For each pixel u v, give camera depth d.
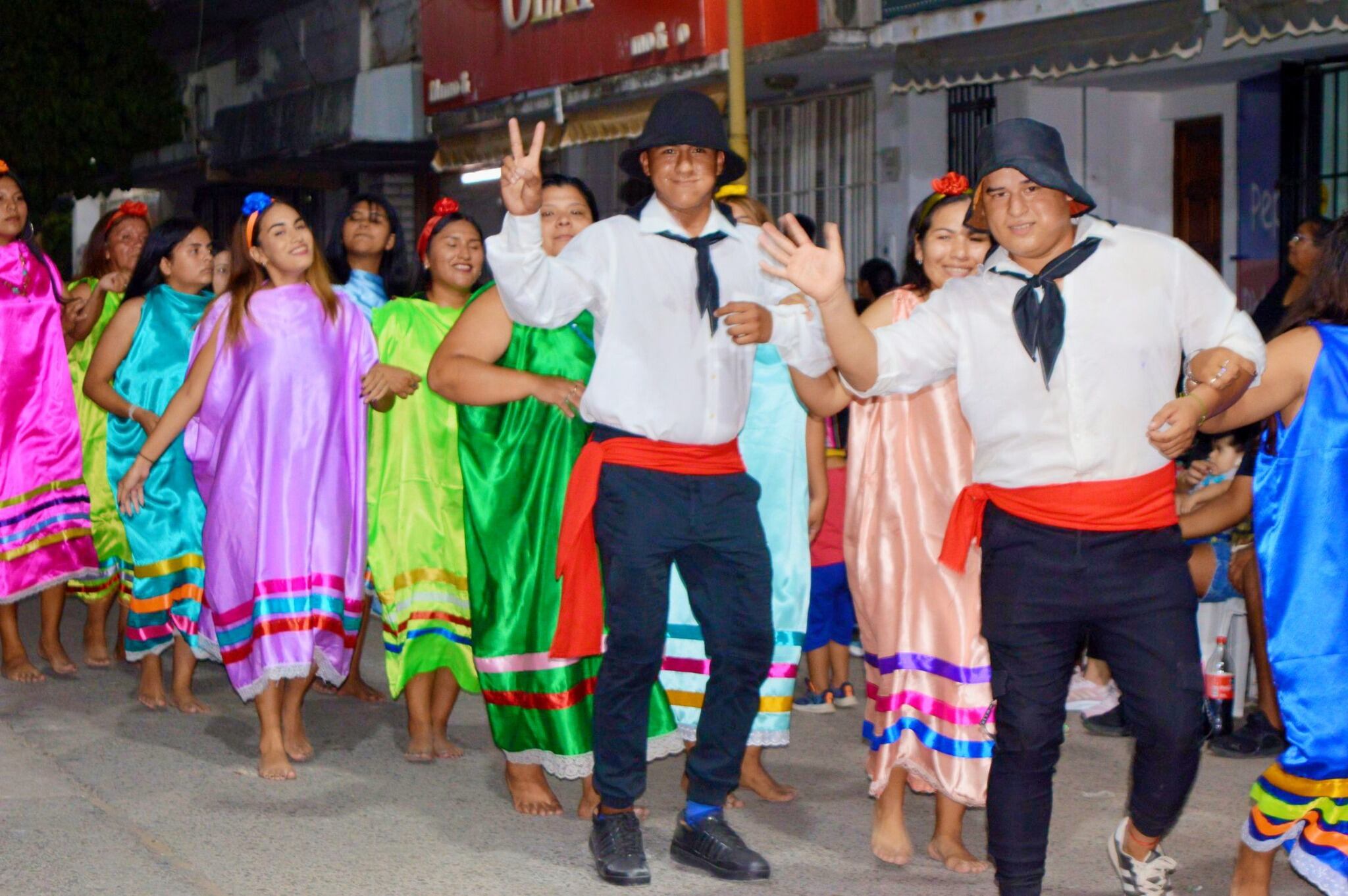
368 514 5.75
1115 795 5.44
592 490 4.37
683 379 4.30
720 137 4.28
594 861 4.66
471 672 5.67
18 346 6.98
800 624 5.17
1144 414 3.72
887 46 9.91
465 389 4.58
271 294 5.61
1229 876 4.59
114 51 17.64
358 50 16.88
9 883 4.37
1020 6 8.80
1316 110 9.02
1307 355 3.99
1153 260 3.75
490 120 14.09
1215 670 6.05
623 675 4.41
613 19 12.20
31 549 7.02
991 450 3.84
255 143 18.00
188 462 6.51
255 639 5.46
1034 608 3.76
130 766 5.70
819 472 5.32
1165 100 10.23
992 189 3.75
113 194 26.36
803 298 4.28
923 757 4.52
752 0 10.95
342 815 5.12
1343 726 3.94
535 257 4.11
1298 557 4.00
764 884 4.49
